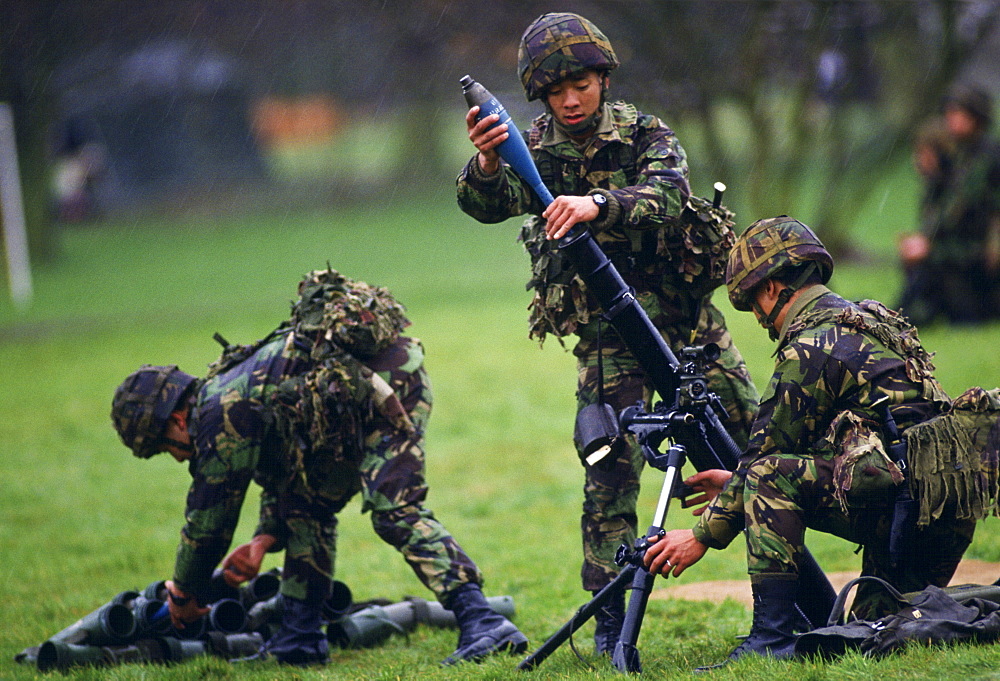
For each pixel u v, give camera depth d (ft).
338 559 76.23
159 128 392.27
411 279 225.35
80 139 366.22
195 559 51.96
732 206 192.95
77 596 70.38
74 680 50.90
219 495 51.44
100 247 311.68
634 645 43.57
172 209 377.71
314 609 53.83
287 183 409.08
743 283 44.45
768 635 42.75
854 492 41.29
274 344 52.75
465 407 118.11
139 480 102.37
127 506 94.07
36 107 271.69
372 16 255.91
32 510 93.71
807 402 42.50
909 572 44.11
